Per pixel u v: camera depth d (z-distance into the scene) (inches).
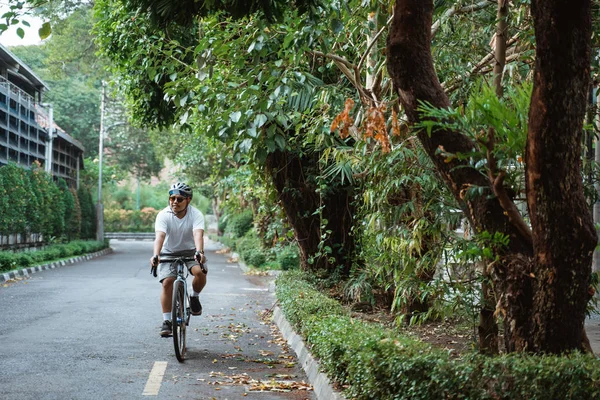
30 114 1439.5
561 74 173.2
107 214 2837.1
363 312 447.8
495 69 254.5
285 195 573.3
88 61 1750.7
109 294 626.2
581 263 183.5
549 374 169.6
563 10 169.9
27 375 287.3
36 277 837.8
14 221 1072.2
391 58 203.9
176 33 468.1
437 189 287.3
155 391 263.1
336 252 574.6
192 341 384.2
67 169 1883.6
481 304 258.5
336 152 363.6
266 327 447.2
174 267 339.3
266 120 342.6
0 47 1207.6
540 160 179.3
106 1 576.4
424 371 195.2
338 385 250.1
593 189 274.4
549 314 187.0
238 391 267.1
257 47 329.7
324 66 453.1
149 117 599.2
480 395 177.8
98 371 297.3
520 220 195.6
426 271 324.8
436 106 201.3
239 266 1131.9
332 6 314.3
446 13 350.3
